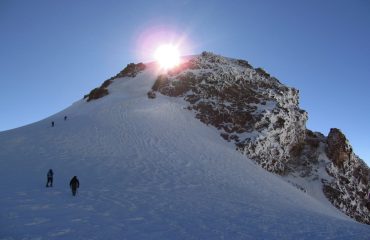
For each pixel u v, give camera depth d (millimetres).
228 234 16359
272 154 53500
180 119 54875
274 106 61750
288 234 16609
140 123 49844
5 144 39938
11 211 18234
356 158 66375
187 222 18359
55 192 23844
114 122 49375
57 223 16750
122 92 68812
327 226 18703
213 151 44469
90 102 68812
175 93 64625
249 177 38000
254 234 16484
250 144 50562
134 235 15641
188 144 44812
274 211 22938
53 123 49438
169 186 28594
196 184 30484
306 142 63094
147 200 23312
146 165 34406
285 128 58031
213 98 62750
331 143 62656
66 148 38000
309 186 54000
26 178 27781
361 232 17312
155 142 43000
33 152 36531
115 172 31188
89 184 26984
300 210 25266
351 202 55219
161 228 16984
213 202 24562
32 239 14172
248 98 64438
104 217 18484
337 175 58594
